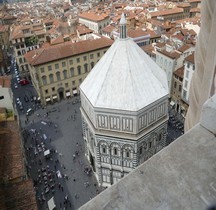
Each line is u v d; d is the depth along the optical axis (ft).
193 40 289.12
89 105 166.81
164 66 276.41
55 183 193.36
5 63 431.02
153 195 13.71
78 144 236.63
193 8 612.70
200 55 24.97
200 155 14.53
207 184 13.53
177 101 269.03
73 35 409.08
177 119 261.44
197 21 399.03
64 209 172.76
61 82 313.53
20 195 131.13
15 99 331.98
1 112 214.48
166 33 353.51
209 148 14.65
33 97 333.62
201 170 14.03
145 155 175.32
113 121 160.25
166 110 172.96
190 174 14.03
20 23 531.50
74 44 315.99
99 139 169.68
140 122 158.40
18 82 382.42
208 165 14.12
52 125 270.26
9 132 186.80
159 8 584.81
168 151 15.12
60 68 305.32
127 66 159.84
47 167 208.23
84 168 207.51
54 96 316.60
